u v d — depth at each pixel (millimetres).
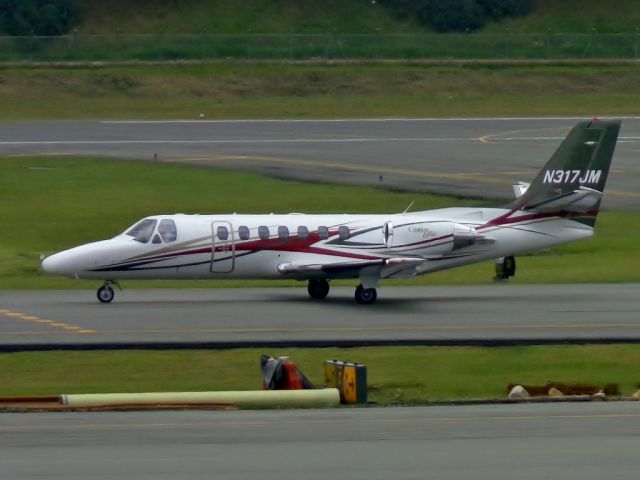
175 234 144625
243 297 152250
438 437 81500
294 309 141125
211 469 71875
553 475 71125
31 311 137250
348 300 150000
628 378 111125
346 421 88000
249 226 146750
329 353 114875
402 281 172000
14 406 93000
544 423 87125
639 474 71438
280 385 100312
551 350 117500
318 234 147875
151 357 111750
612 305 145500
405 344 117875
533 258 191625
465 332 124875
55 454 75688
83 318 131875
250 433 82812
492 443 79688
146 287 163500
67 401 93188
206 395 95500
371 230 149375
